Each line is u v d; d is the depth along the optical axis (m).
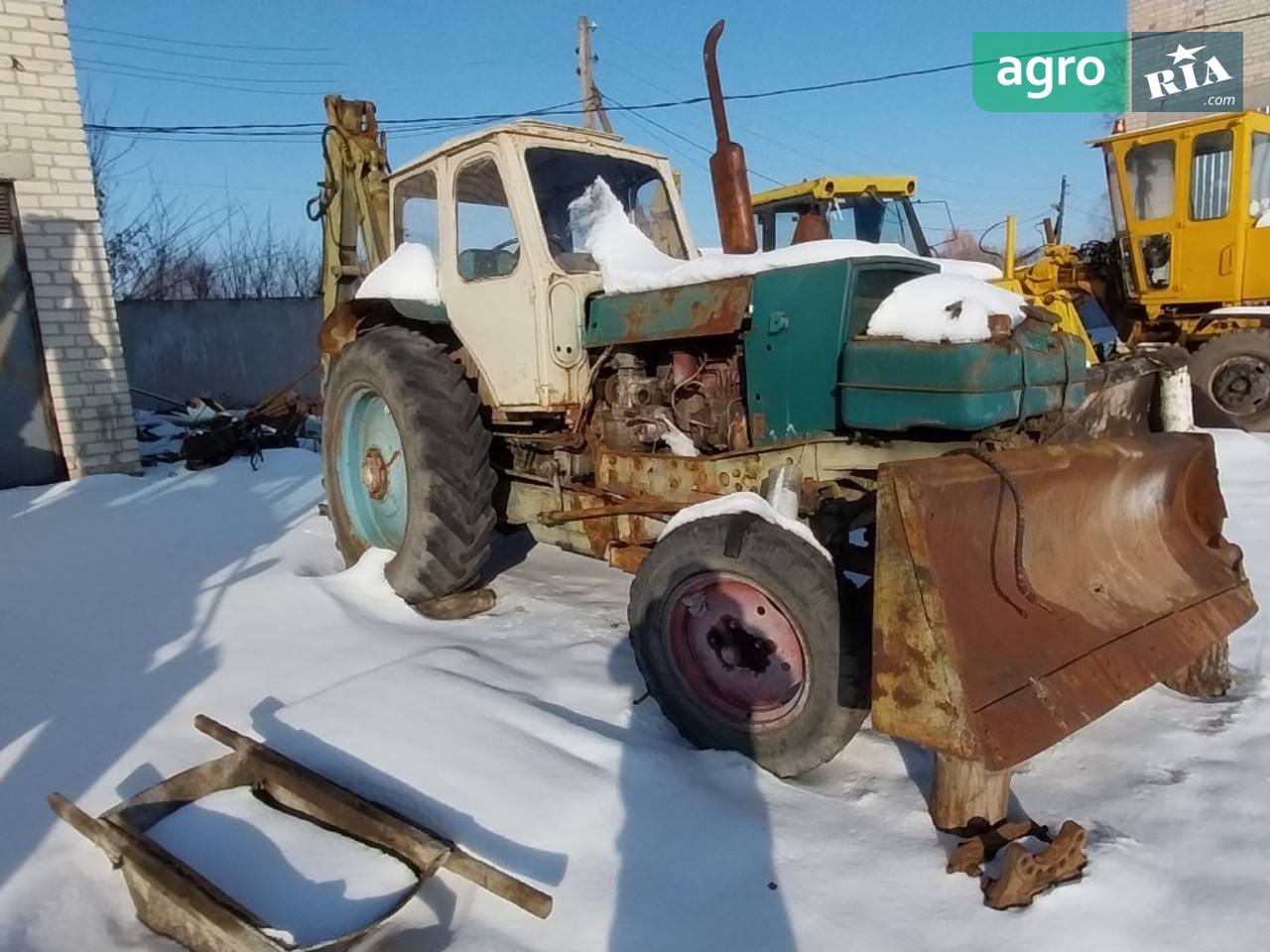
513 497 4.19
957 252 9.41
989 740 2.13
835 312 2.94
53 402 7.14
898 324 2.82
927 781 2.56
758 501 2.69
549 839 2.29
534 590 4.25
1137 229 8.55
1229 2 13.80
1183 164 8.17
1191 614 2.88
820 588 2.51
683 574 2.77
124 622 3.73
